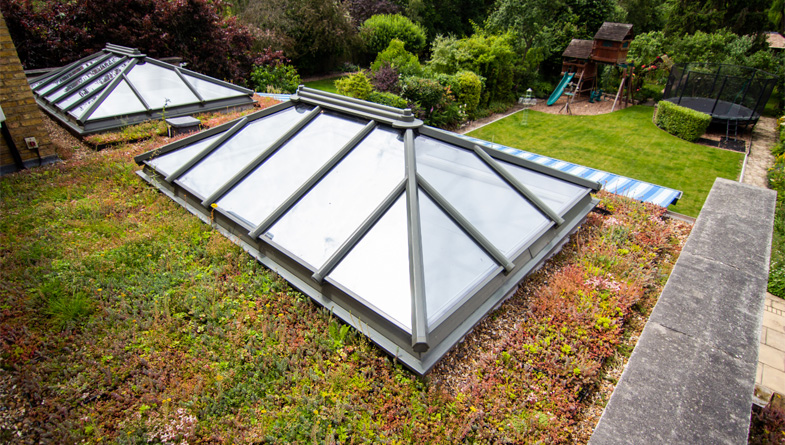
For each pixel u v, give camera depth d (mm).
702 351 3010
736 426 2479
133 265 4430
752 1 23969
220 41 15094
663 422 2486
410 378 3279
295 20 22703
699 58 22750
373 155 4691
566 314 4012
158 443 2814
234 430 2896
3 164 6543
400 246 3586
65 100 8812
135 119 8469
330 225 4062
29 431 2832
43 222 5078
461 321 3469
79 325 3658
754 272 3865
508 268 3754
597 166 14477
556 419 3117
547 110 21891
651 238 5359
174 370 3316
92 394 3100
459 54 20125
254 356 3453
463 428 2982
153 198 5641
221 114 9539
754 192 5301
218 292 4047
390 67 17594
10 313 3666
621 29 20609
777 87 21016
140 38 13133
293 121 5953
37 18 12250
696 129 16312
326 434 2896
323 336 3590
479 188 4445
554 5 22609
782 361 6293
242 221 4555
